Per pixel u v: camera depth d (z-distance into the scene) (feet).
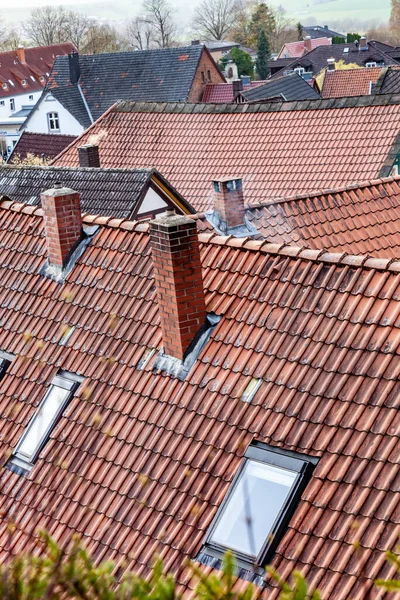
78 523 35.22
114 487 35.42
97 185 82.17
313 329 34.09
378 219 64.69
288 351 34.22
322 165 85.05
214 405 35.01
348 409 30.99
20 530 36.32
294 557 28.45
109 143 100.89
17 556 15.58
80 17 467.93
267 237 60.85
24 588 14.26
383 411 30.25
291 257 37.45
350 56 319.68
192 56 203.10
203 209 88.12
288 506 29.60
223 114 96.27
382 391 30.76
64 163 102.63
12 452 40.16
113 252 44.68
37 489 37.63
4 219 51.26
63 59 214.90
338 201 64.49
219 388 35.40
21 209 51.03
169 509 33.17
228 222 61.26
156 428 36.11
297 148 87.81
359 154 84.12
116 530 33.86
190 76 200.13
